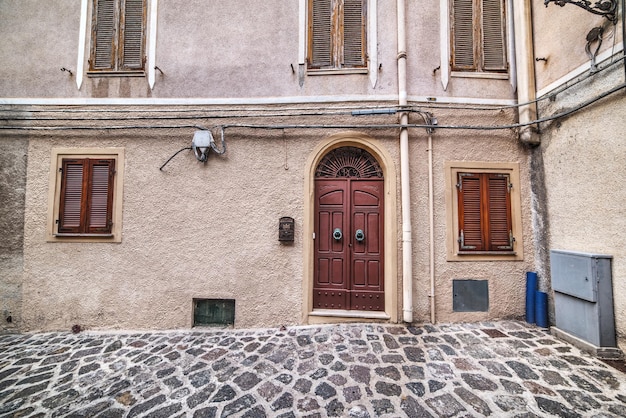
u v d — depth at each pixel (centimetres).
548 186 366
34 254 380
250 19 402
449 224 379
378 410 216
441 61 395
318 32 405
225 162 388
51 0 407
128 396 238
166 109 395
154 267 378
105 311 375
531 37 387
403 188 376
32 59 403
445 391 235
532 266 382
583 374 255
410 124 390
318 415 212
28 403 230
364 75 395
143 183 386
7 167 388
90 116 396
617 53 285
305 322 372
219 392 240
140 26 408
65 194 385
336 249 392
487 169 389
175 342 335
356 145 393
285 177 385
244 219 382
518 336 331
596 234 307
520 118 388
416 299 373
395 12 398
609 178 295
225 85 398
